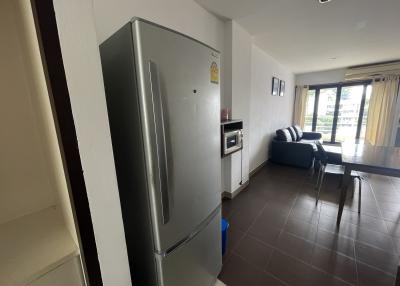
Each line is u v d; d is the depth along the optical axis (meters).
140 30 0.79
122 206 1.16
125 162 1.06
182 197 1.07
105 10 1.33
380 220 2.24
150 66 0.84
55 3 0.62
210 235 1.36
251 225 2.21
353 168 1.99
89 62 0.71
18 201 1.05
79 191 0.72
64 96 0.66
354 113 5.59
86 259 0.77
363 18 2.43
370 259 1.68
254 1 2.04
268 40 3.18
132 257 1.21
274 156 4.58
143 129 0.88
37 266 0.71
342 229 2.10
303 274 1.56
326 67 5.29
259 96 3.96
